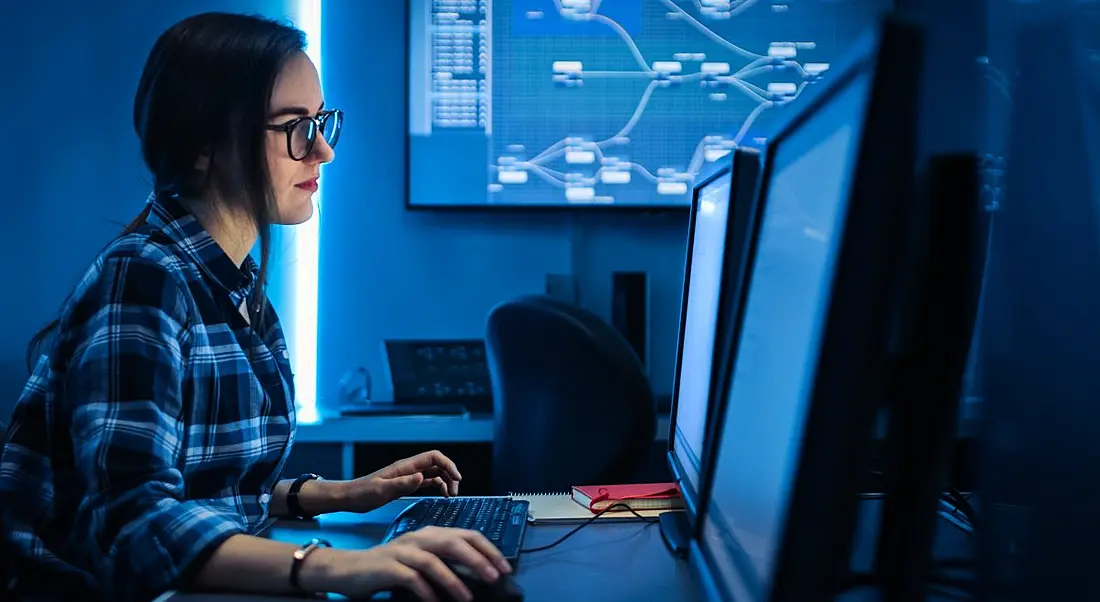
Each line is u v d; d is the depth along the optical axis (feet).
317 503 3.95
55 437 3.28
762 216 2.34
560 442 5.90
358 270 10.12
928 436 1.83
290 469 8.50
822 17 9.75
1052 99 2.09
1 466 3.39
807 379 1.49
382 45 10.08
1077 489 2.00
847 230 1.39
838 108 1.61
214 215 3.67
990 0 2.05
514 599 2.54
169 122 3.49
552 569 3.10
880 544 1.94
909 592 1.85
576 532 3.67
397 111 10.11
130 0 9.85
